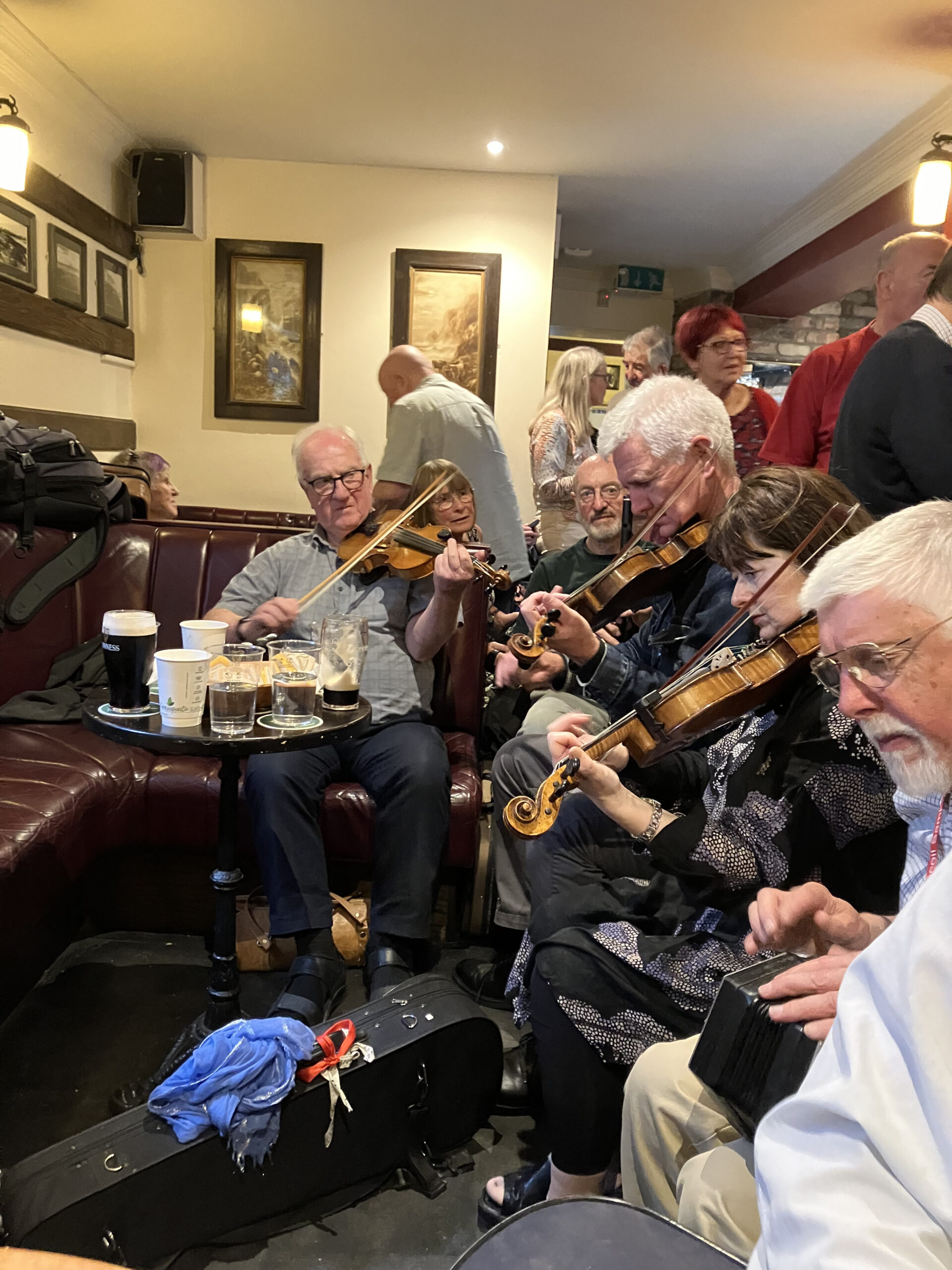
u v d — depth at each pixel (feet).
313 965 6.23
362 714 5.86
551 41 11.95
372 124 14.96
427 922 6.73
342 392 17.52
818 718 4.11
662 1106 3.75
